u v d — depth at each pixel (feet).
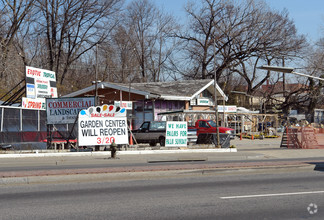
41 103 99.50
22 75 156.87
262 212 27.09
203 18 215.31
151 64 227.61
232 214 26.48
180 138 81.46
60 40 183.11
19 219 24.93
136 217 25.53
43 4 175.11
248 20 209.36
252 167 49.14
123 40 210.59
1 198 31.81
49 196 32.68
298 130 96.94
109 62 210.59
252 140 131.44
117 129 74.54
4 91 139.13
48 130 78.18
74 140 84.17
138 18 220.02
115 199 31.35
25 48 185.06
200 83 151.84
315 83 215.31
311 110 221.87
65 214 26.25
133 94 141.79
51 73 107.96
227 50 221.25
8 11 157.58
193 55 222.07
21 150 71.36
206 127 118.21
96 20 188.24
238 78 259.19
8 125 81.46
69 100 77.05
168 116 134.62
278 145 110.42
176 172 45.09
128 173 43.14
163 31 225.76
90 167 52.95
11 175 40.06
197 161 65.36
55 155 69.15
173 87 150.51
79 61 213.87
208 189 36.09
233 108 159.02
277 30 208.33
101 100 146.30
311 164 52.90
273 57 212.64
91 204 29.43
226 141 89.66
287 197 32.27
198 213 26.71
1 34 156.87
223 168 48.32
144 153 74.74
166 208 28.14
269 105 229.25
